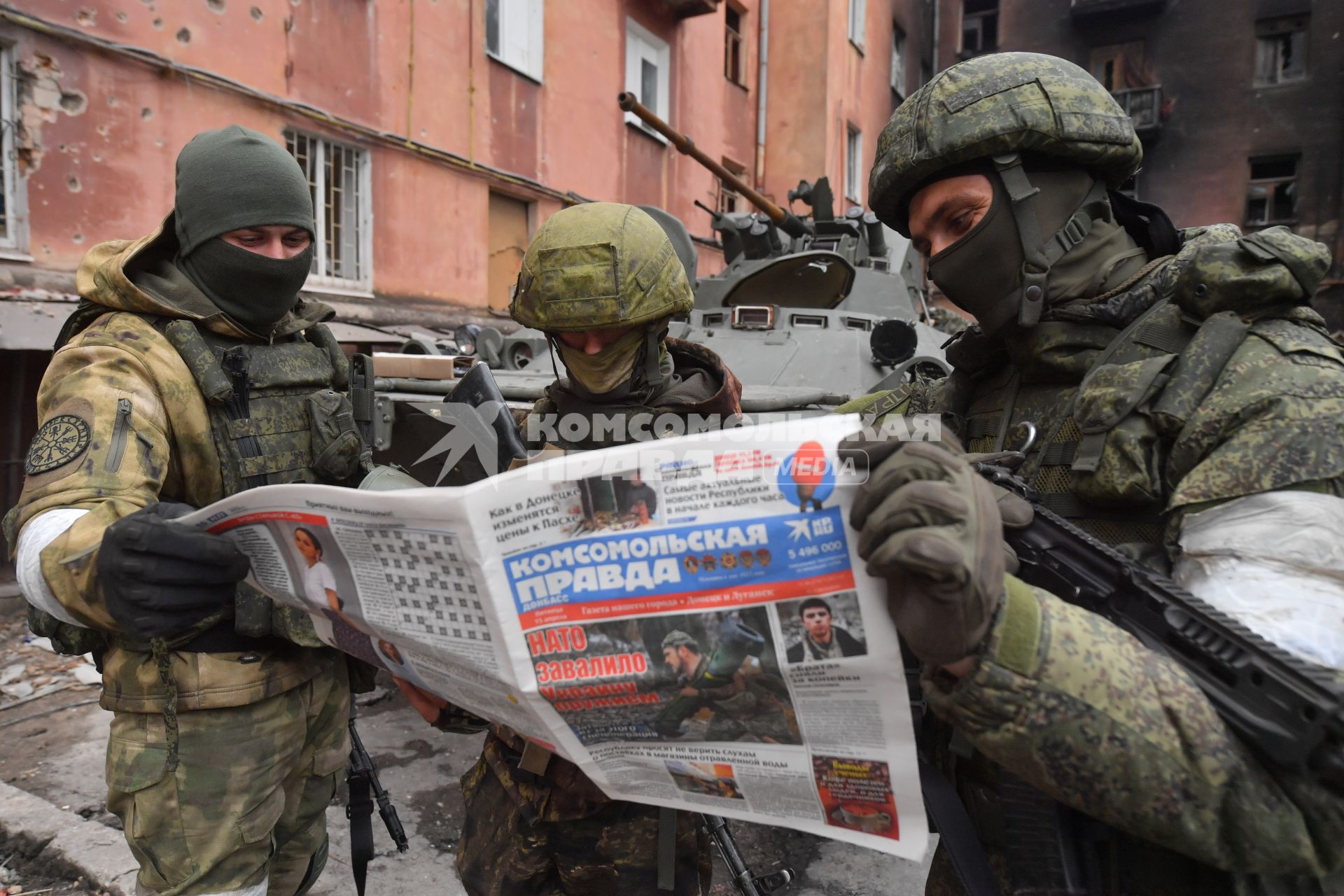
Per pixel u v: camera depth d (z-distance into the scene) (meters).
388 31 8.49
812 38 16.05
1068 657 0.78
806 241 6.57
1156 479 1.01
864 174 18.83
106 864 2.63
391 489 1.53
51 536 1.21
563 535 0.90
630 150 12.30
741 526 0.84
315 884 2.61
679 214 13.66
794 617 0.84
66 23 5.96
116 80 6.30
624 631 0.91
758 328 5.04
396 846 2.79
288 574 1.18
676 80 13.26
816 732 0.89
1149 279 1.15
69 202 6.06
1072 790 0.79
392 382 3.67
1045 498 1.17
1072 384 1.23
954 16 23.11
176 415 1.58
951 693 0.81
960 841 1.04
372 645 1.17
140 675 1.57
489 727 1.63
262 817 1.70
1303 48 20.47
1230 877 0.92
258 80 7.32
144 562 1.06
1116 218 1.32
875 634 0.81
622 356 1.67
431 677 1.14
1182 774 0.76
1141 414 1.03
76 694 4.09
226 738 1.63
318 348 1.96
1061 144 1.17
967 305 1.30
